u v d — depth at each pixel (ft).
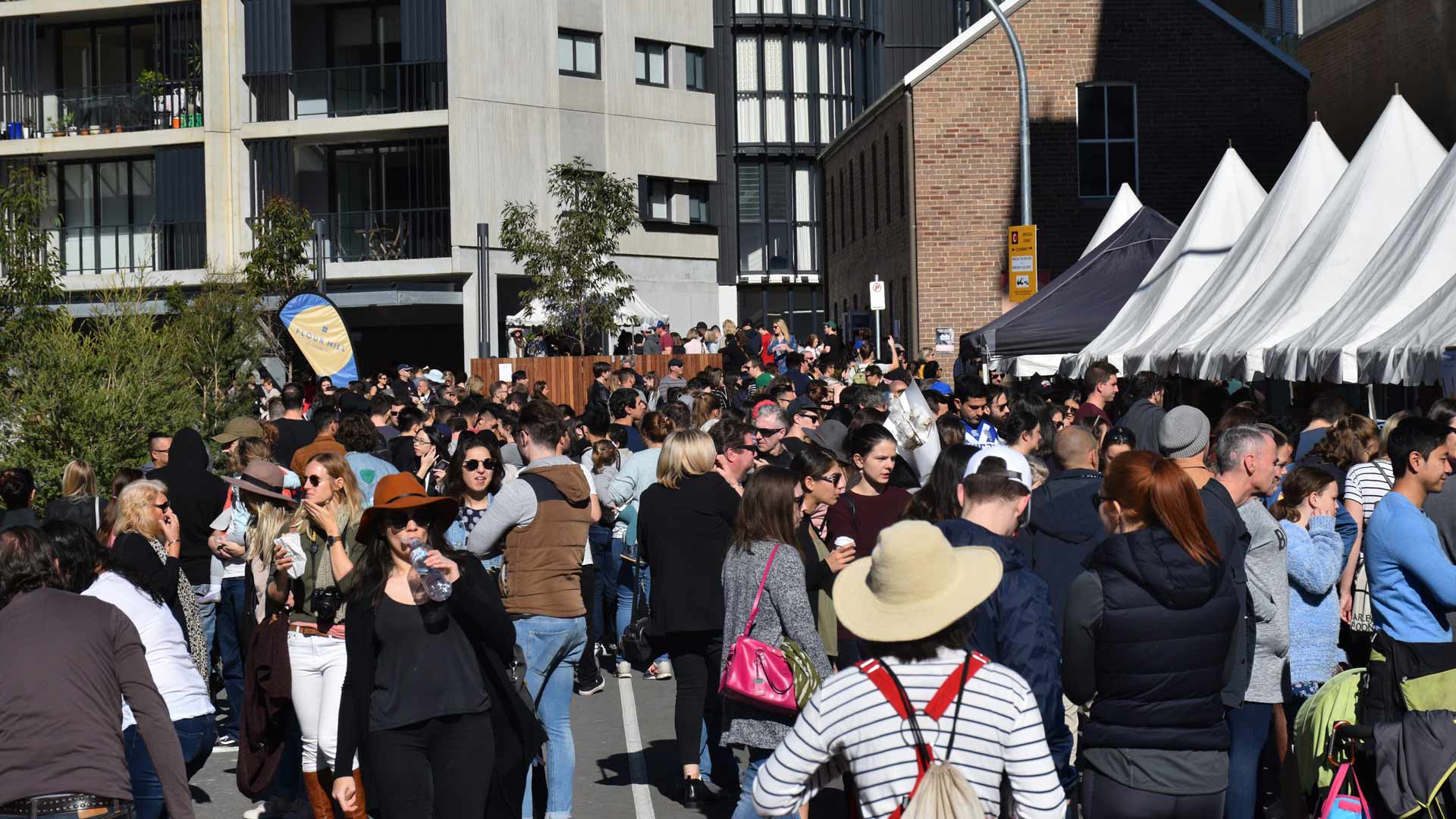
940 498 24.30
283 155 131.23
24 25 133.49
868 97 187.42
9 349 61.05
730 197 181.98
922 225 110.52
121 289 61.41
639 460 39.32
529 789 25.21
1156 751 16.96
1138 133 110.32
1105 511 17.79
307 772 23.82
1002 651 18.90
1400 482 21.65
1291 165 55.77
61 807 16.74
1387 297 40.45
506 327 138.00
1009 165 110.63
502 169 132.87
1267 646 21.95
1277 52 110.01
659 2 149.89
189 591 27.02
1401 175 47.80
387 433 46.73
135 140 131.03
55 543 18.88
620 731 33.76
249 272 109.29
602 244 115.44
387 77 133.80
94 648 17.35
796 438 36.29
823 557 26.21
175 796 17.75
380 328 142.20
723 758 27.73
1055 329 64.90
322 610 22.62
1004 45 110.22
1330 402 32.78
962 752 13.12
